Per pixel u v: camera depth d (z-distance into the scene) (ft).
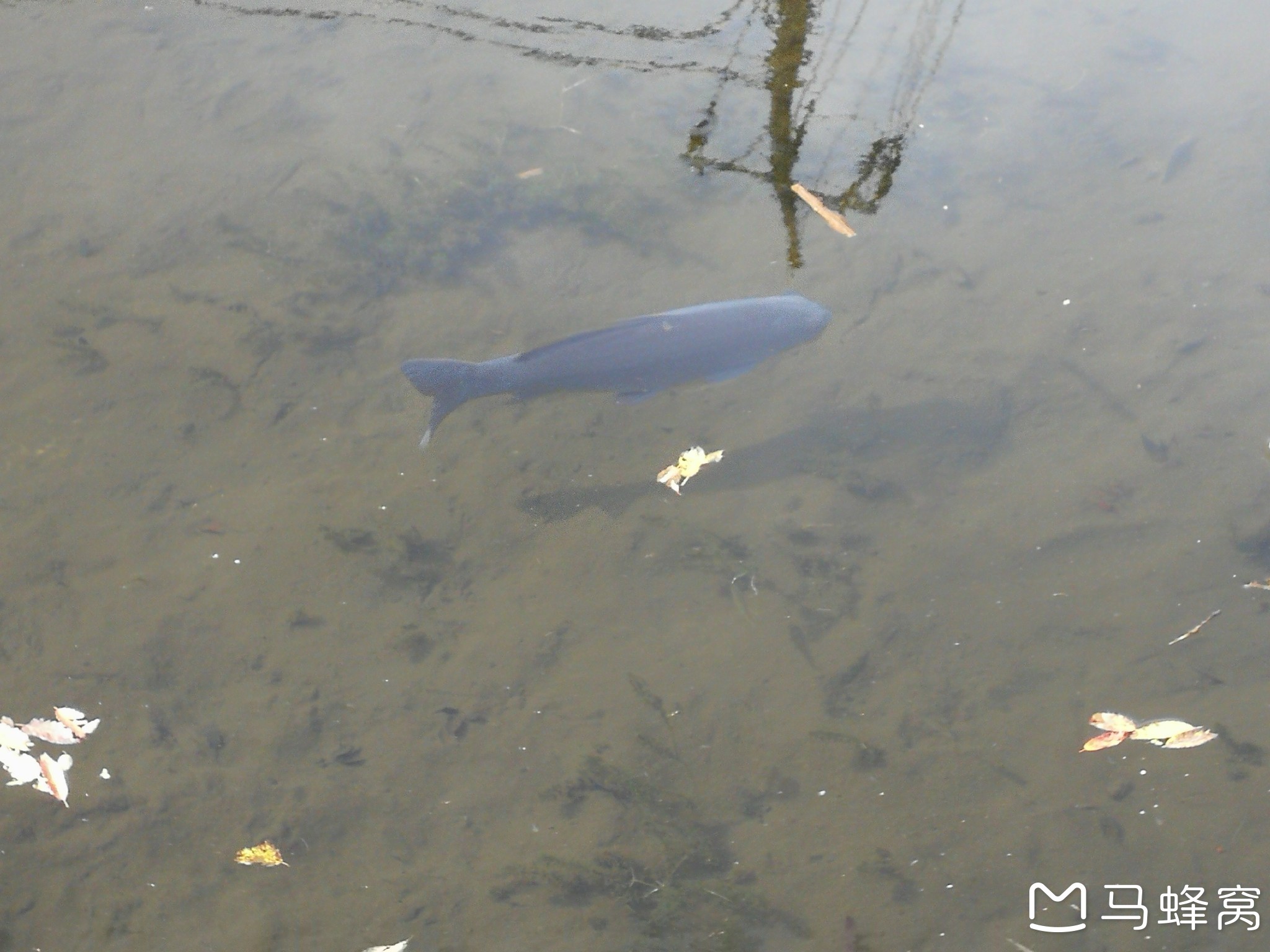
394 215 14.79
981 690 12.37
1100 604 12.66
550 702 12.37
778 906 11.63
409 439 13.52
